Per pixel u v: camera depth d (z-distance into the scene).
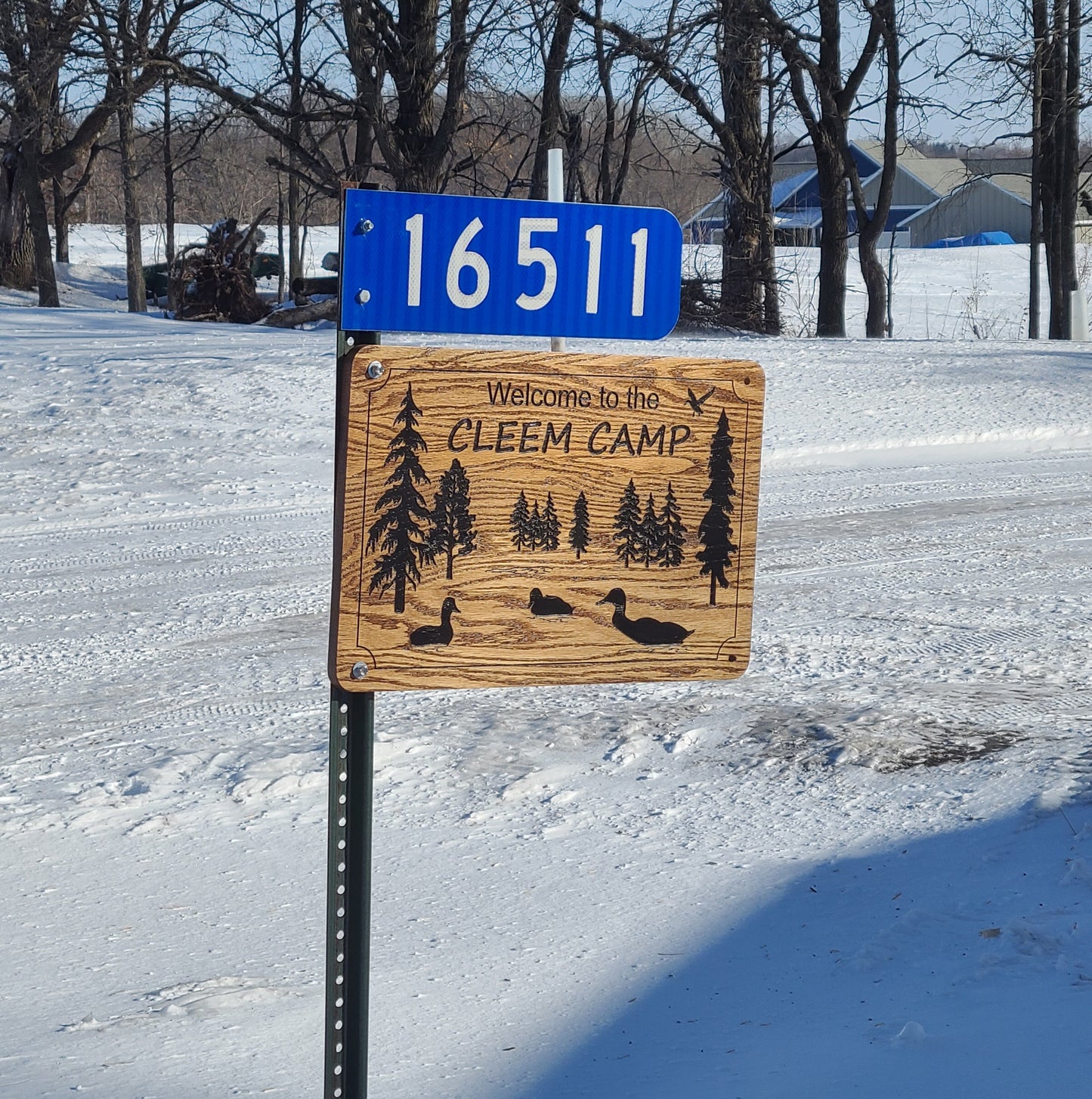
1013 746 6.53
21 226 44.44
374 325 2.96
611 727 6.99
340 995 2.96
